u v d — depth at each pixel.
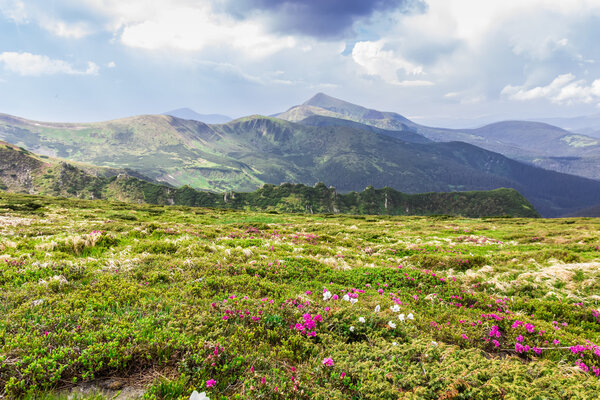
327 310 6.88
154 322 5.38
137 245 13.21
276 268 11.30
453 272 15.63
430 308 8.92
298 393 4.11
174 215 58.38
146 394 3.68
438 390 4.32
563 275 12.62
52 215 39.66
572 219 60.50
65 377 3.98
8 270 7.77
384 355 5.18
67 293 6.62
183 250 13.04
